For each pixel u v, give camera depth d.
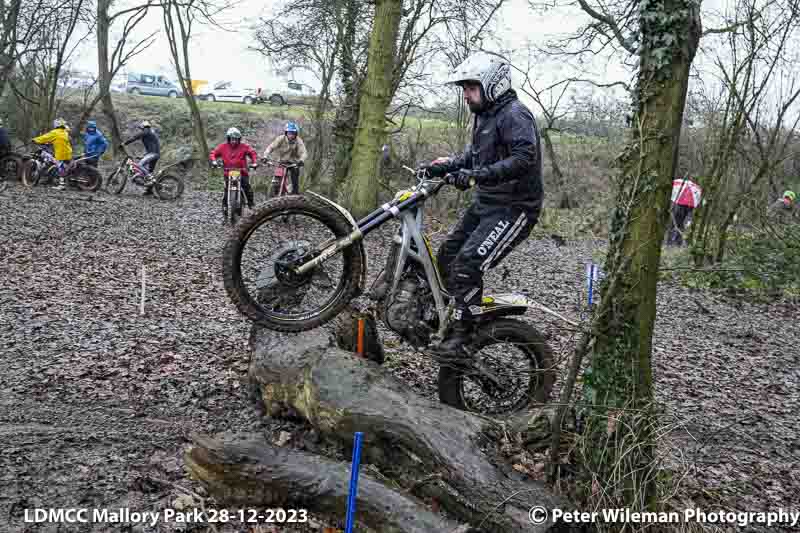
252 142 25.89
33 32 20.20
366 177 14.12
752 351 7.75
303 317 3.96
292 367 4.14
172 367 5.23
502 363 4.37
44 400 4.50
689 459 4.42
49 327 5.93
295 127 13.04
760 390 6.33
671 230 14.88
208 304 7.17
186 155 23.05
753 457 4.77
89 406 4.48
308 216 3.89
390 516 3.09
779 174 13.48
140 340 5.79
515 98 3.98
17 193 14.55
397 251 4.02
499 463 3.32
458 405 4.40
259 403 4.61
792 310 10.27
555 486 3.46
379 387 3.75
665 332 8.32
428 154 20.86
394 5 13.66
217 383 5.00
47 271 7.99
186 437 4.13
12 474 3.55
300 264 3.85
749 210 12.49
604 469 3.43
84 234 10.62
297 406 4.11
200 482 3.34
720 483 4.27
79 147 24.41
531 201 4.04
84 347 5.51
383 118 14.12
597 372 3.53
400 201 4.00
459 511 3.20
